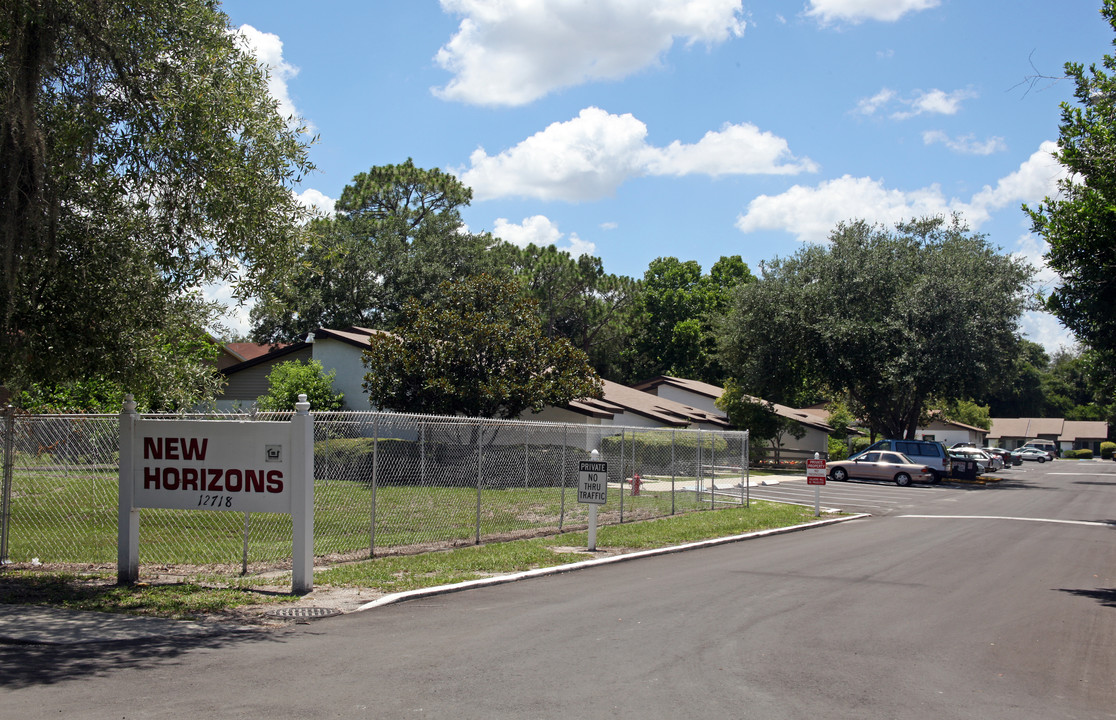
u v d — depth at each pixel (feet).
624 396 130.41
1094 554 49.32
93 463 36.17
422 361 86.38
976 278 127.44
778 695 20.08
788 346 145.07
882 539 54.75
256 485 32.07
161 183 31.81
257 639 24.91
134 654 22.99
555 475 71.67
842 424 198.29
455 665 22.09
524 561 39.78
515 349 87.61
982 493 104.27
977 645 25.99
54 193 29.22
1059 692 21.29
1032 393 358.02
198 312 37.63
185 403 41.34
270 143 32.73
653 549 46.11
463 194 185.47
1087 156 41.52
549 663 22.44
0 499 36.27
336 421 41.70
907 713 19.10
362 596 31.09
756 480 114.11
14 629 25.34
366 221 165.27
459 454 62.23
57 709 18.01
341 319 149.48
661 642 25.08
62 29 29.68
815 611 30.40
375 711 18.19
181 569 35.81
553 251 200.13
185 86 31.01
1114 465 219.61
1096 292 43.78
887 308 134.82
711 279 253.85
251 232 32.01
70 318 31.58
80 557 37.52
